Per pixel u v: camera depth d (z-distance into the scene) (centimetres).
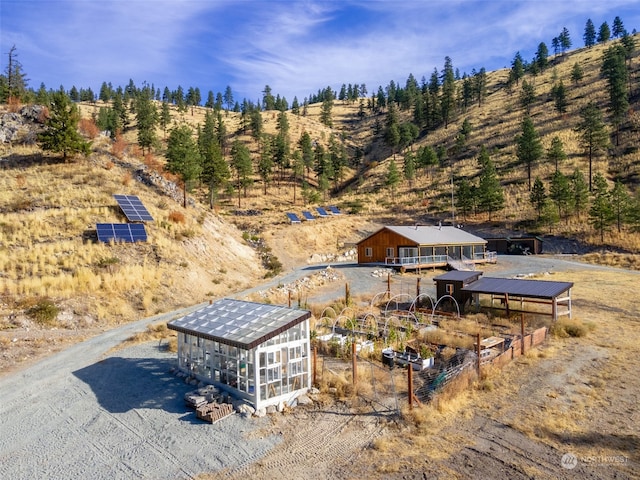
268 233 6712
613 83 9706
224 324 1622
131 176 5119
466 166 10375
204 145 10012
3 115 5594
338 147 14038
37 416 1393
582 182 7062
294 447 1183
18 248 3112
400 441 1205
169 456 1143
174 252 3772
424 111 15025
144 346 2164
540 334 2181
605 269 4725
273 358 1459
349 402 1476
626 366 1798
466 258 5572
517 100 13650
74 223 3638
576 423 1305
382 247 5428
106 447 1195
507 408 1416
